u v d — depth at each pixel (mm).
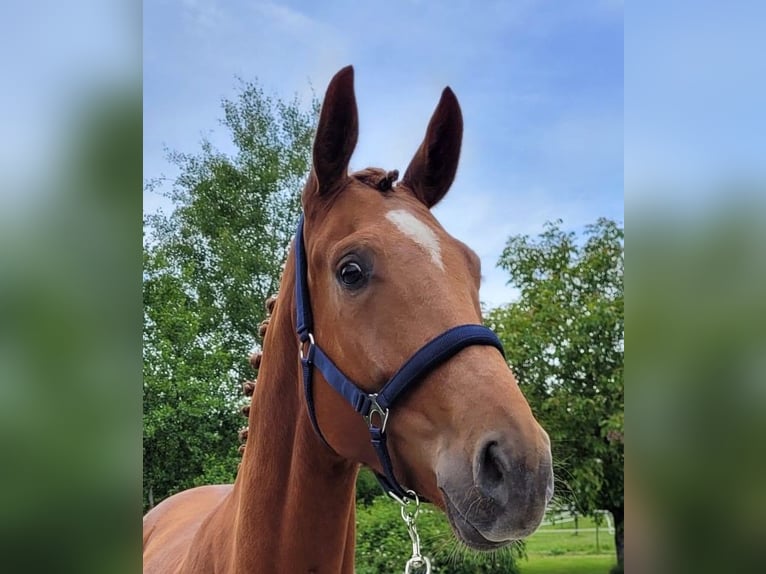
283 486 1766
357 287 1561
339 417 1615
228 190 13609
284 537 1739
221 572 1907
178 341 11375
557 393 9164
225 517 1992
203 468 10609
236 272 12438
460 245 1700
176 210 13945
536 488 1230
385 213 1657
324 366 1641
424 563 1588
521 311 10047
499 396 1332
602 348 9297
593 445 8688
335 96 1711
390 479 1565
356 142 1750
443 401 1396
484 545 1329
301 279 1770
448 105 1890
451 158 1907
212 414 11047
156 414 10305
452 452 1353
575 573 8383
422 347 1439
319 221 1758
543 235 11031
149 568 2674
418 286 1496
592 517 9039
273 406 1820
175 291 11766
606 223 10922
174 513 3369
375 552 6594
